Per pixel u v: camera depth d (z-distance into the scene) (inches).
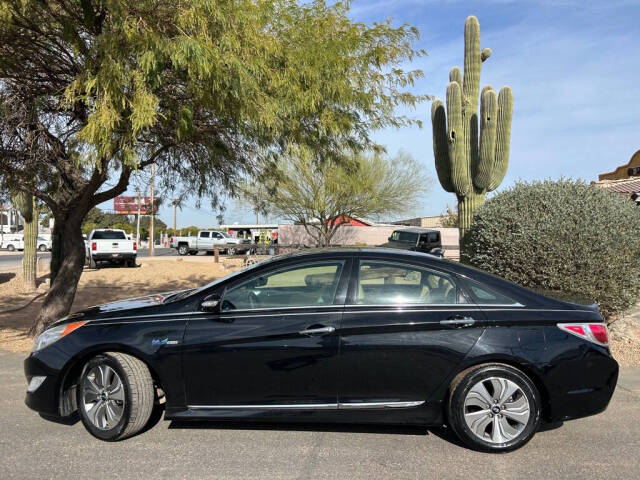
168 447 156.6
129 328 164.4
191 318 163.8
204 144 295.6
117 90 193.5
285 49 254.5
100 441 161.2
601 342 157.3
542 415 159.0
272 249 975.6
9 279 661.9
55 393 164.9
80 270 305.3
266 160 319.3
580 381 154.0
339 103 275.9
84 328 167.5
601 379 155.4
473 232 325.4
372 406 156.9
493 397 153.8
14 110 245.9
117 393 160.2
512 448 152.0
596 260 266.2
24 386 216.1
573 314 159.2
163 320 164.7
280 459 148.2
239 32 224.5
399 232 948.6
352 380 156.7
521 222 281.6
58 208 293.0
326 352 156.7
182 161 328.5
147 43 196.7
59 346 166.1
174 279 669.9
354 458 149.2
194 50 192.7
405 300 161.3
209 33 215.6
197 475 138.3
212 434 166.7
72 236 298.8
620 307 280.2
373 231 1328.7
